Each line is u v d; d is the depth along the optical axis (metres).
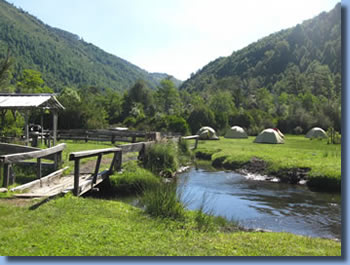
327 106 44.66
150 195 6.77
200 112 35.75
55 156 10.04
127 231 5.11
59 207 6.17
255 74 147.00
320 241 5.39
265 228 6.98
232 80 122.25
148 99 76.38
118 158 10.45
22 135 16.61
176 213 6.21
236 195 10.23
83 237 4.70
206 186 11.53
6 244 4.30
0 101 14.46
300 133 41.78
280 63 145.38
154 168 12.21
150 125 32.62
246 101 76.69
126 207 6.77
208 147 22.12
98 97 73.62
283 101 75.25
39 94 15.43
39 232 4.80
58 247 4.29
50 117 26.41
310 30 155.00
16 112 17.88
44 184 8.22
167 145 14.20
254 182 12.33
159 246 4.54
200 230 5.54
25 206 6.08
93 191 8.62
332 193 10.61
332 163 13.19
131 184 9.44
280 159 14.76
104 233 4.92
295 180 12.23
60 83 151.25
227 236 5.32
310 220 7.71
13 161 7.26
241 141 28.09
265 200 9.66
